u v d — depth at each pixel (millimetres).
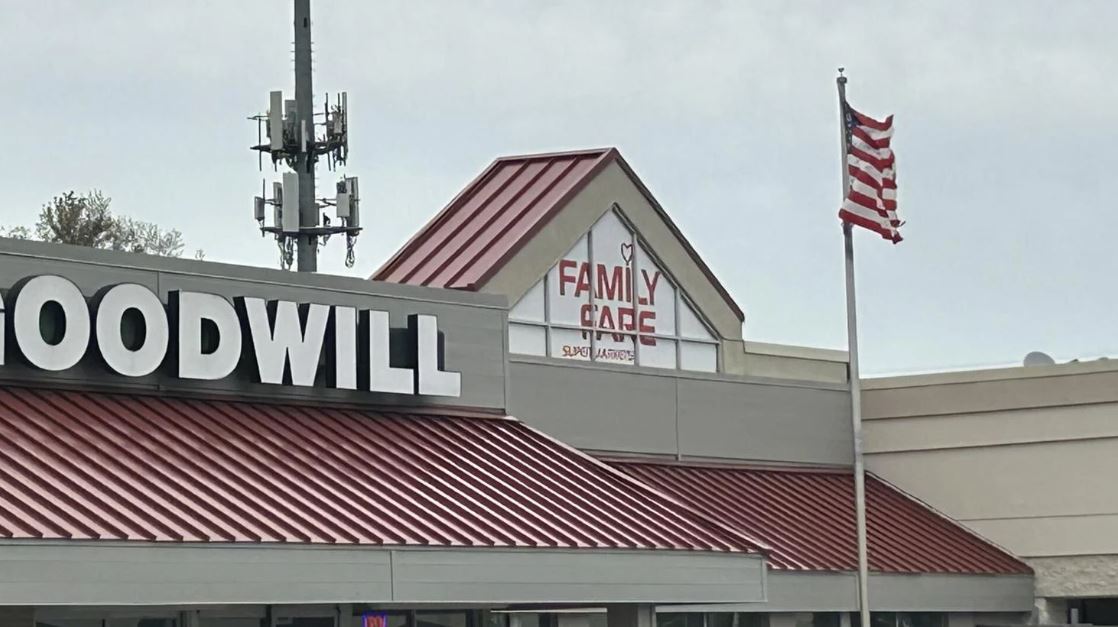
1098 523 43031
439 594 26656
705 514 36062
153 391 28391
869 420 46062
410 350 32062
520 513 29125
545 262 39719
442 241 40656
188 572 23859
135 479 25469
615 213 41656
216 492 25953
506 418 33875
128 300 27984
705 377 41125
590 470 32344
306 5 52875
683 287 42906
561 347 39875
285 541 25016
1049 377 43969
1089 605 43812
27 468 24484
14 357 26781
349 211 51969
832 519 41406
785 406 43219
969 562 42438
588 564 28594
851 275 37625
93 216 74375
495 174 42844
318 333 30422
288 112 52688
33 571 22266
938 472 45031
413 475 29422
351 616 28859
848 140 37500
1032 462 43969
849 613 39906
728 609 35969
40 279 26984
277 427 29172
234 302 29609
